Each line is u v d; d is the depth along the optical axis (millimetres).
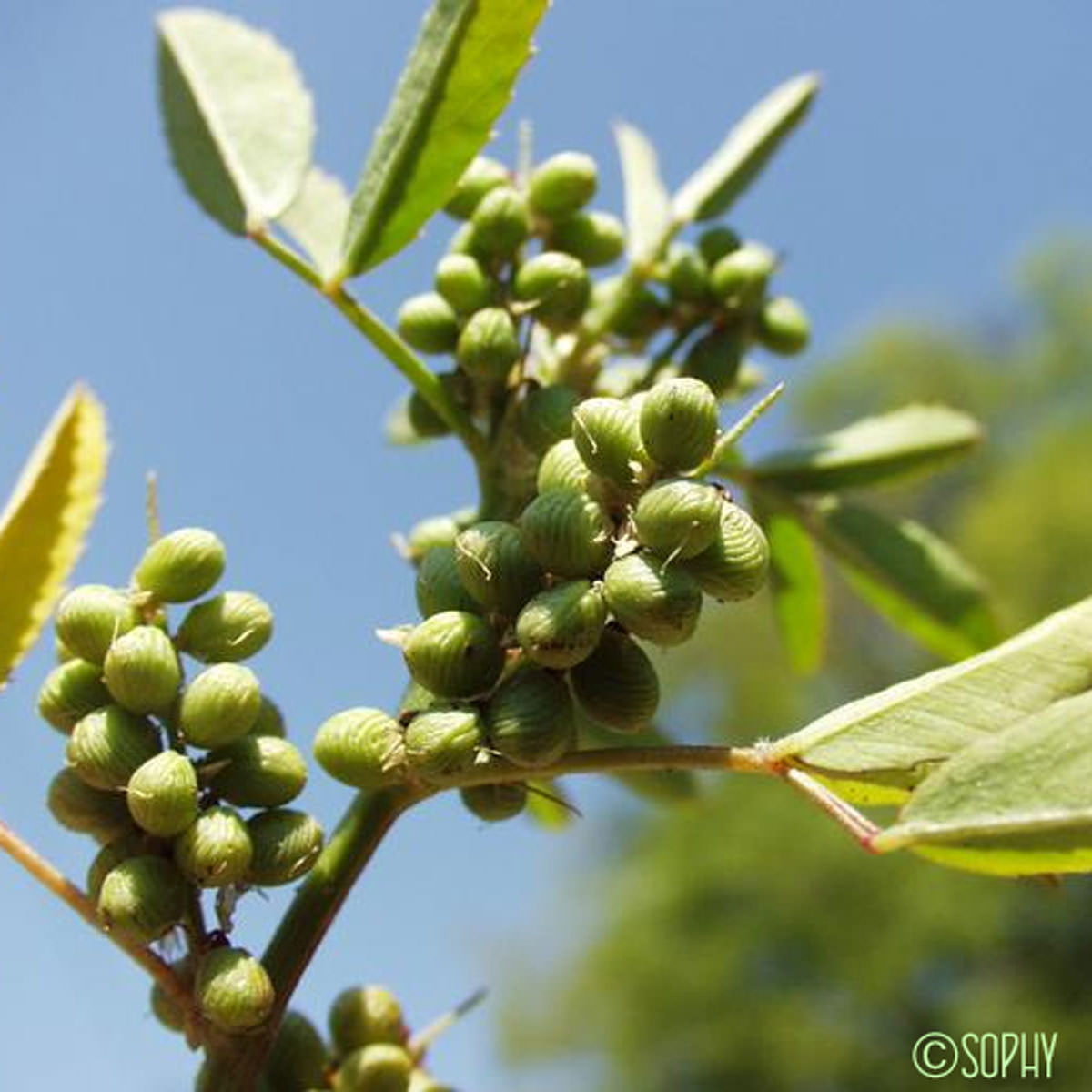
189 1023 118
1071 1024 954
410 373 137
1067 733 117
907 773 120
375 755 119
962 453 164
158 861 117
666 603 112
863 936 1061
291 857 118
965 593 167
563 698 117
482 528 117
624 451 115
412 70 135
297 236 150
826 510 166
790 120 160
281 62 152
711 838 1144
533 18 133
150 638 118
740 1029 1077
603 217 146
